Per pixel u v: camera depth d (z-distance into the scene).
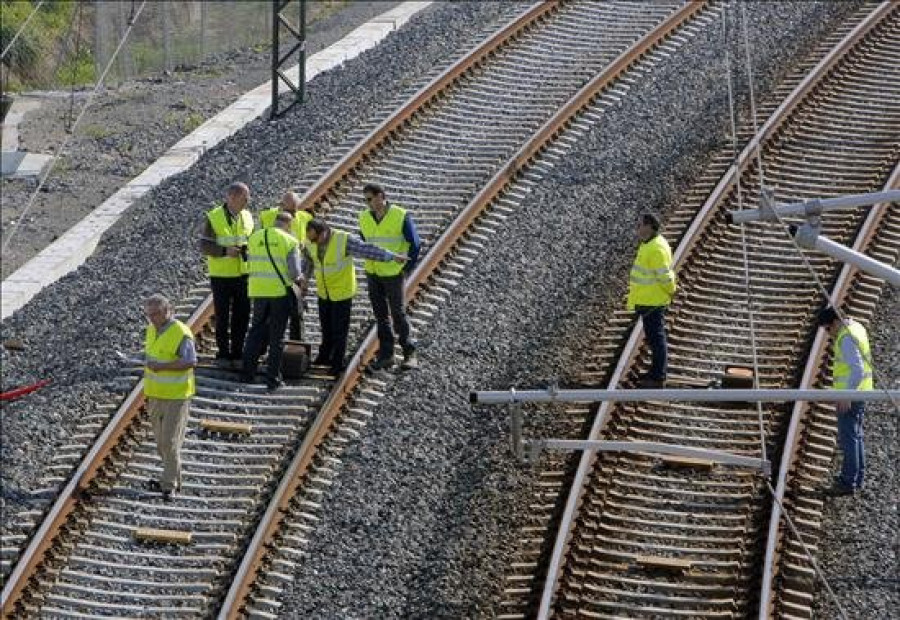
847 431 51.47
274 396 57.31
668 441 54.44
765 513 50.50
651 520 50.59
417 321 61.59
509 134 76.94
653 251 56.09
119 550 49.41
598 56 85.06
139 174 80.31
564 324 62.38
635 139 76.06
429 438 55.41
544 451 54.09
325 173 71.75
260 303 57.16
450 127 77.19
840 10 89.81
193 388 52.06
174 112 88.31
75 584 47.97
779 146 74.56
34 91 94.31
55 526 49.66
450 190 71.81
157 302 51.03
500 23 88.94
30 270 68.38
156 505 51.56
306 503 51.59
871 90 80.81
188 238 68.44
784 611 46.12
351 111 79.38
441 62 84.31
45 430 54.88
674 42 85.88
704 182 71.62
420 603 47.62
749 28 87.25
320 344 60.53
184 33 107.69
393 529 50.81
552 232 68.44
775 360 59.38
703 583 47.72
